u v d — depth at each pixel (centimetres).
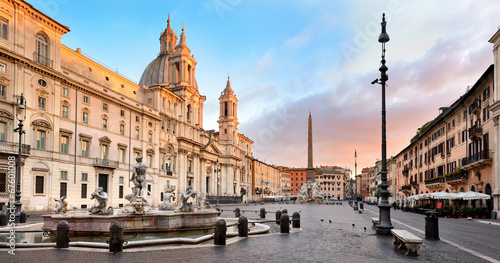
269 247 1303
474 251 1292
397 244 1421
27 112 3969
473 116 4031
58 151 4362
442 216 3653
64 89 4538
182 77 8188
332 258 1110
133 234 1603
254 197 13150
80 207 4666
